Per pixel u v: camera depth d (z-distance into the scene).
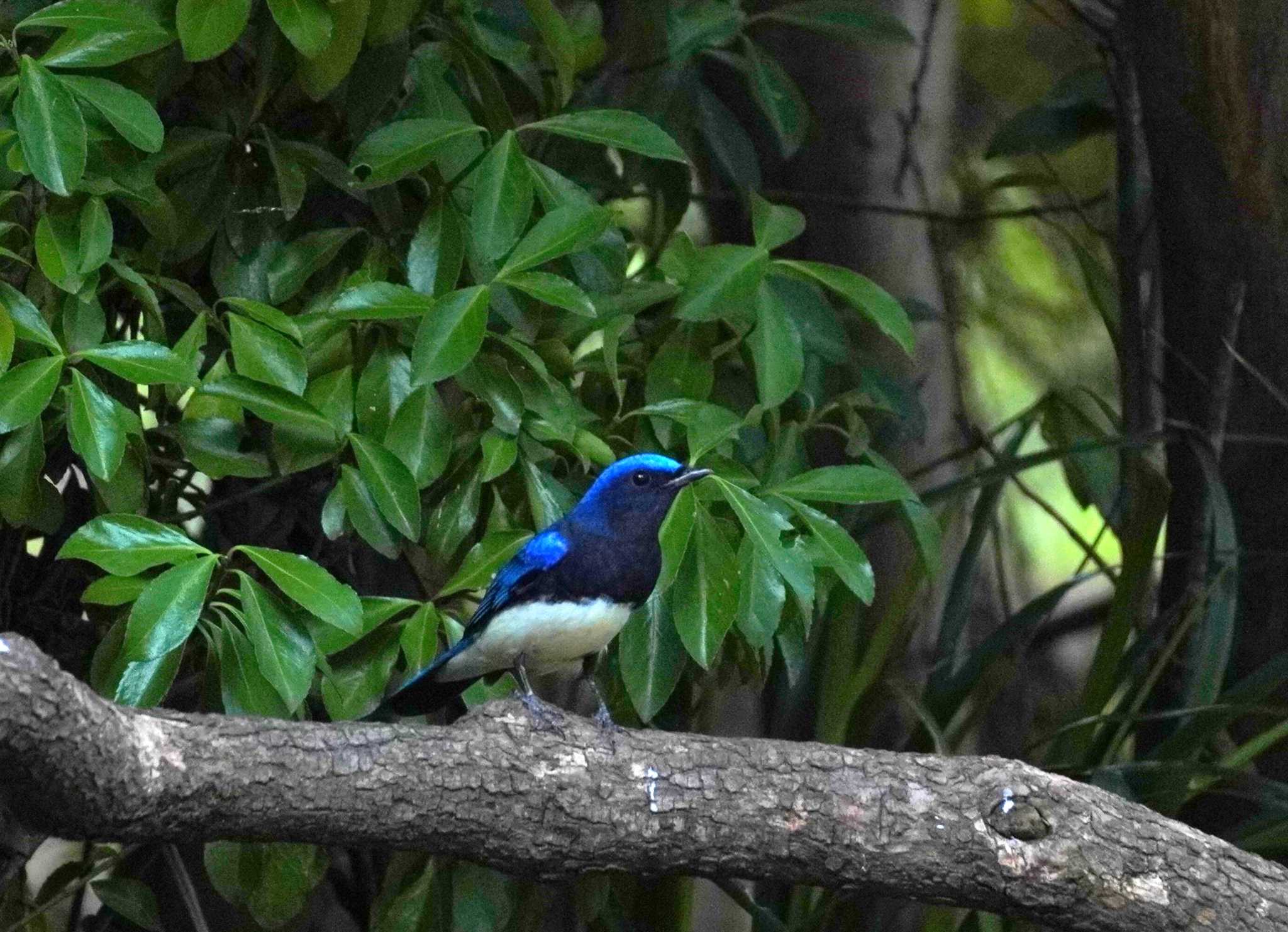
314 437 9.27
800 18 13.12
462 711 12.58
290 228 10.82
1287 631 12.84
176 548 8.22
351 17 9.45
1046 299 19.38
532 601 9.49
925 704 12.83
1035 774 8.00
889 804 7.90
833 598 12.38
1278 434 12.95
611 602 9.53
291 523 11.38
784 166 16.41
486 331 9.63
